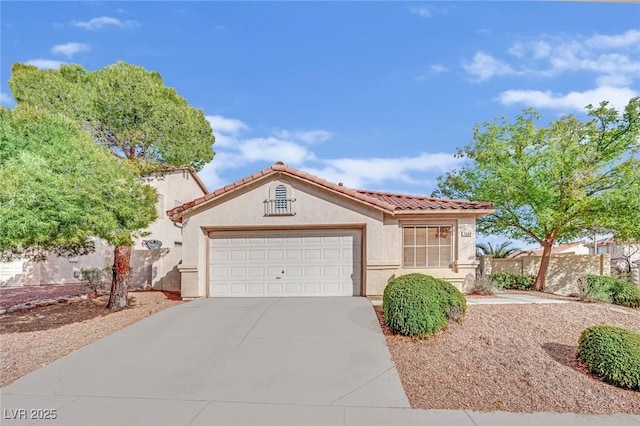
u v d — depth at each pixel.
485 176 18.16
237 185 13.75
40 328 10.52
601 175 15.97
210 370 7.35
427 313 8.85
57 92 14.84
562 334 9.30
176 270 17.39
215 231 14.32
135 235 12.01
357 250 14.02
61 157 9.63
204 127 23.09
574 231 17.39
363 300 12.84
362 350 8.13
